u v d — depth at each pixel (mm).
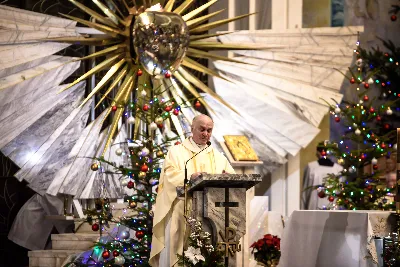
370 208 12539
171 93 14016
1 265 14641
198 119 9352
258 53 14898
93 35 13891
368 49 16078
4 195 14836
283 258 10305
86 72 14438
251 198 12430
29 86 13500
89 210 11375
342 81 14938
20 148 13406
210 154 9445
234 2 15203
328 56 14992
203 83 14500
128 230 11961
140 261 10852
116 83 13688
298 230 10188
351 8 16000
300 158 15555
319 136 15711
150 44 13164
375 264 8977
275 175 15180
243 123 14609
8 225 14812
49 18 13758
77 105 13812
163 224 9234
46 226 13688
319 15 15859
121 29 13758
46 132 13547
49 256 12609
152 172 11102
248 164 12109
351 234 9289
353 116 13242
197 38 14297
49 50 13711
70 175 13477
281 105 14781
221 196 7770
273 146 14680
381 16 16203
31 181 13422
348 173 13164
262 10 15352
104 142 13727
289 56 14961
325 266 9602
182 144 9430
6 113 13297
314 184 14852
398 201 9195
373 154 12992
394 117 15531
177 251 8953
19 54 13461
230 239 7719
